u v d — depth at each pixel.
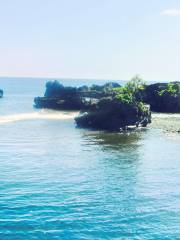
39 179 49.78
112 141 77.25
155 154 65.50
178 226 35.72
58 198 42.62
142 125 96.19
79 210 39.19
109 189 46.22
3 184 47.25
